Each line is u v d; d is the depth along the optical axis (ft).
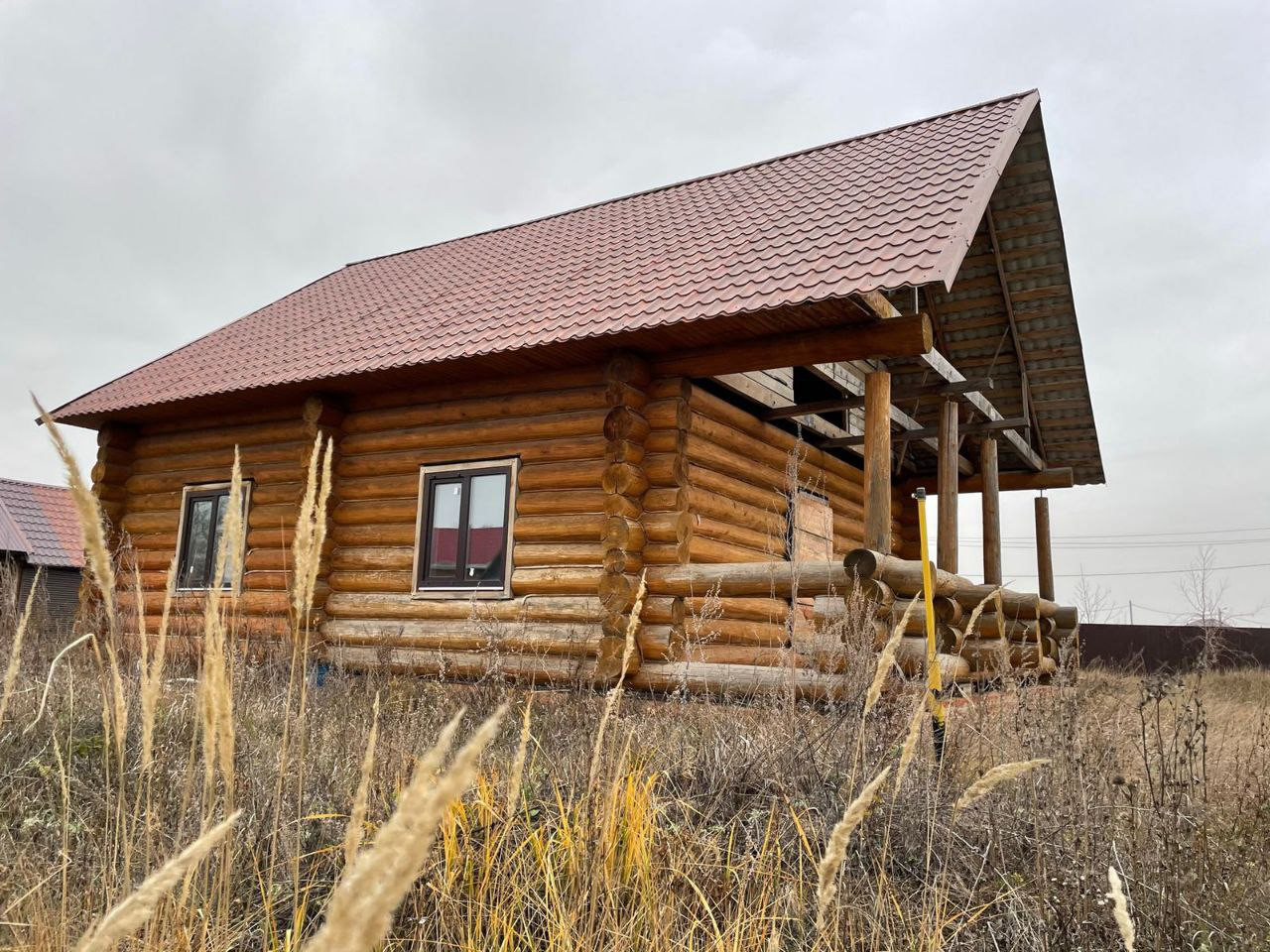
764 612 29.86
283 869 11.04
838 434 39.58
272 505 36.60
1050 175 35.09
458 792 2.18
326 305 45.24
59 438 4.59
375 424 34.47
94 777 14.80
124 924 3.23
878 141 38.52
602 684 27.02
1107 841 12.56
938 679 14.60
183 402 36.65
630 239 37.60
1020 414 45.57
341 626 33.45
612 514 27.86
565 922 9.40
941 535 33.81
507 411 31.60
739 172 42.57
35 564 74.38
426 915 10.36
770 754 14.52
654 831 11.40
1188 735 15.51
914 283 23.84
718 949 9.49
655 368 29.04
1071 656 19.81
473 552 31.81
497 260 42.45
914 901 11.76
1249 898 11.72
